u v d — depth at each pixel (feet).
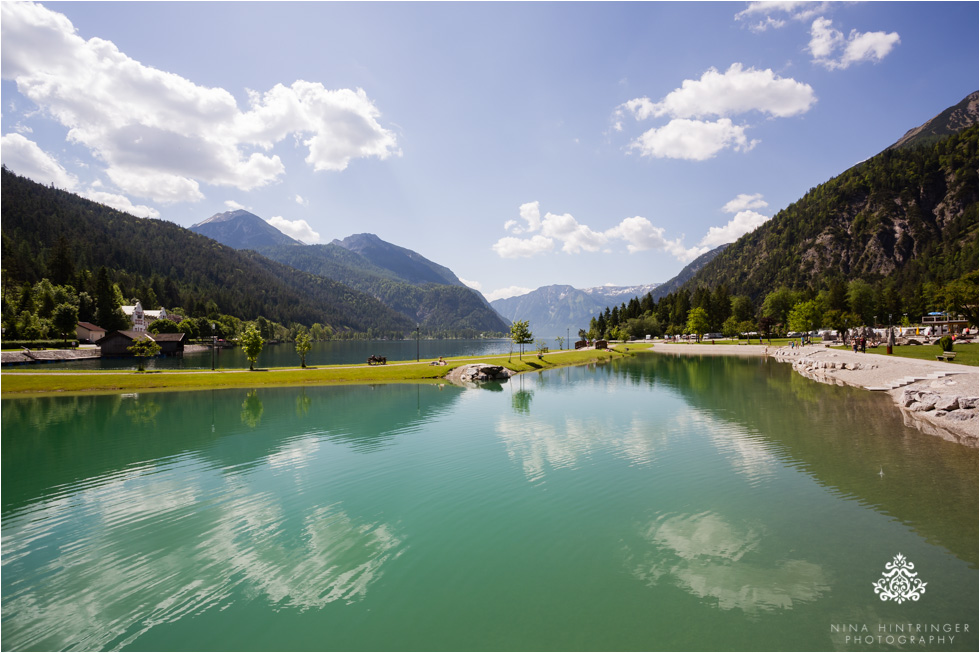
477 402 142.51
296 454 82.89
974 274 363.97
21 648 32.17
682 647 31.65
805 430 94.68
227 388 178.60
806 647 31.27
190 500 60.64
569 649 31.55
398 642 32.50
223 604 37.50
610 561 44.09
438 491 63.62
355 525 52.80
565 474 70.23
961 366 145.07
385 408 132.16
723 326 603.67
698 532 49.80
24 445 89.92
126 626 34.76
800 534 48.55
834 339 377.50
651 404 133.49
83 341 449.06
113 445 89.66
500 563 44.04
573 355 344.49
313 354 507.71
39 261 585.63
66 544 48.34
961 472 66.74
